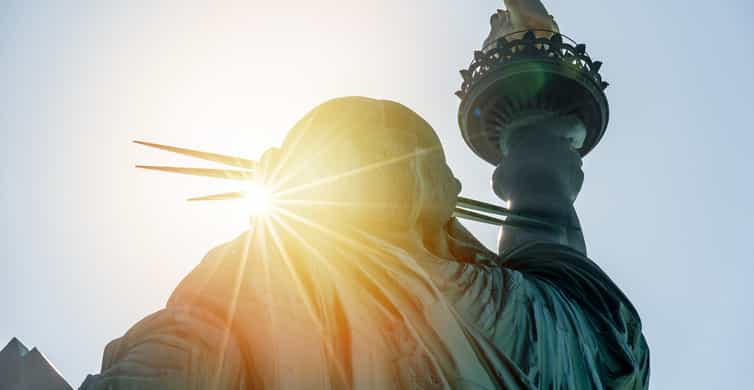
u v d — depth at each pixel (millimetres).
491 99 45375
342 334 29719
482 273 34500
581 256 38125
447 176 36625
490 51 45938
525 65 44844
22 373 26656
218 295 29672
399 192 34719
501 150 45531
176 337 27688
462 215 40938
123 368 26359
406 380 28672
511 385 30641
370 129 35844
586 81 45000
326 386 27922
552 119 44938
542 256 38031
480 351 31000
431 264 33719
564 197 42281
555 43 45625
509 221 41156
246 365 28359
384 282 31422
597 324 36812
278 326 28750
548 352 33344
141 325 28453
